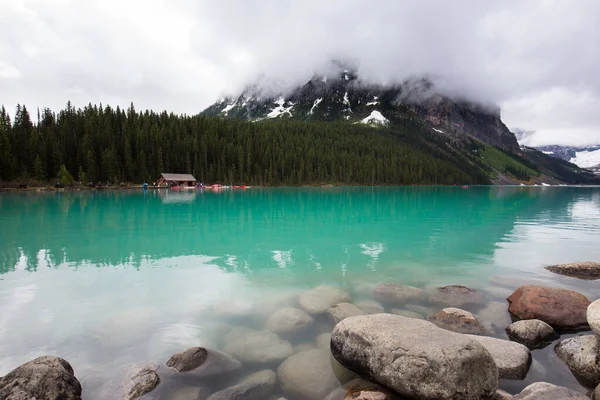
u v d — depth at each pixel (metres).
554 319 7.09
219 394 4.70
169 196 52.28
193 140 104.69
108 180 80.31
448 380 4.45
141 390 4.78
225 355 5.73
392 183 133.75
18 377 4.48
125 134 93.38
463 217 27.27
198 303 8.24
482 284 10.09
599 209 36.59
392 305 8.25
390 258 13.15
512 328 6.78
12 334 6.55
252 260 12.59
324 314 7.58
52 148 76.44
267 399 4.73
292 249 14.59
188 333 6.68
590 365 5.40
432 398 4.47
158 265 11.72
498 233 19.41
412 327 5.38
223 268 11.44
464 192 83.75
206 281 9.99
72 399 4.46
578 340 5.96
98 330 6.74
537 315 7.24
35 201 38.28
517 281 10.23
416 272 11.27
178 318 7.37
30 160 72.06
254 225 21.64
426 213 30.16
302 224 22.34
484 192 86.25
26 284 9.52
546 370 5.61
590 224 23.75
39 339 6.37
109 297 8.57
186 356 5.46
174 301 8.35
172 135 104.56
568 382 5.33
